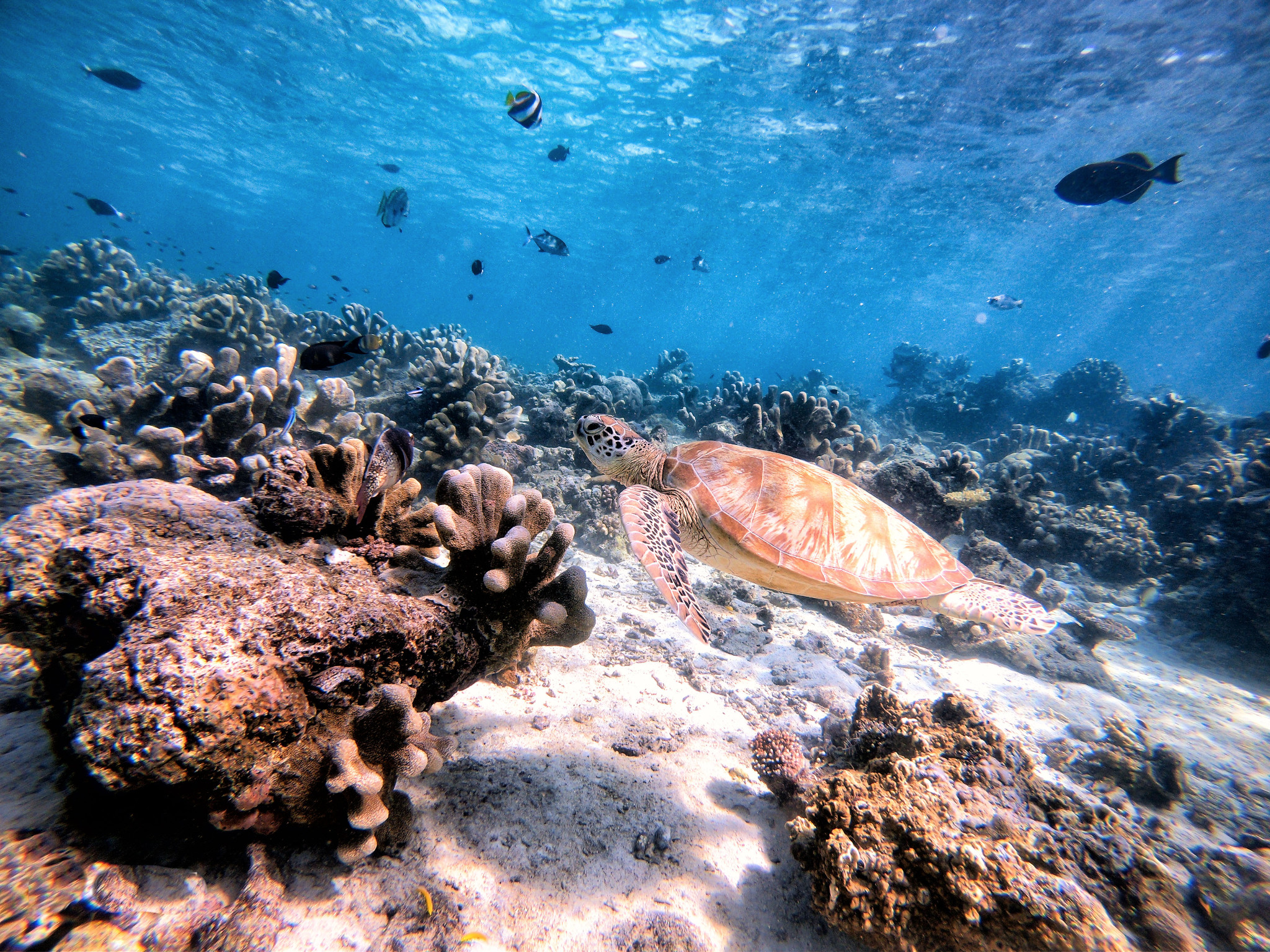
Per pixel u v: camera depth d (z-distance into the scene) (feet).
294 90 22.30
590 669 3.95
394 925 2.21
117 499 2.56
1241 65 12.60
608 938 2.33
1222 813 3.81
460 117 22.66
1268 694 5.66
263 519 2.83
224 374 5.79
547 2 14.82
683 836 2.93
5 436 5.47
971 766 3.00
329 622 2.25
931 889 2.34
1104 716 4.70
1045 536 7.37
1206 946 2.66
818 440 7.45
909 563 3.94
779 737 3.31
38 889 1.85
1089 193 5.70
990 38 13.08
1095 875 2.61
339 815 2.28
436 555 3.51
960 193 22.11
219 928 2.00
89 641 2.22
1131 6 11.36
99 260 10.88
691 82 17.57
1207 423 10.48
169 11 17.87
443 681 2.80
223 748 1.89
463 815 2.77
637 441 4.31
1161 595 7.06
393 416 7.23
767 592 5.62
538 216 36.65
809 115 18.13
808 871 2.63
